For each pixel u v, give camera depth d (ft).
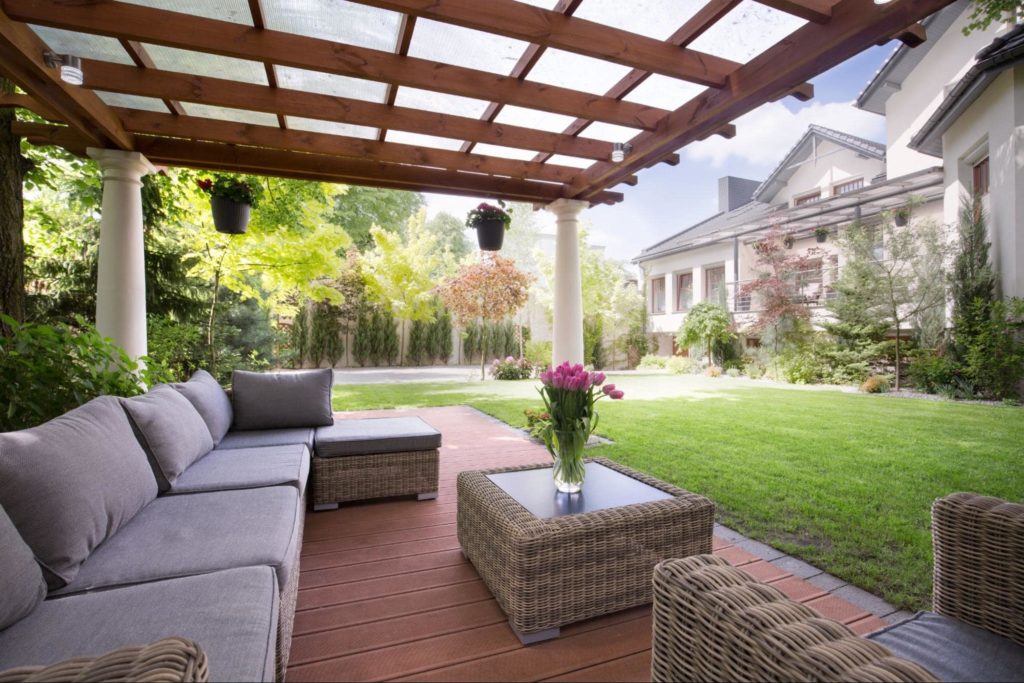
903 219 29.48
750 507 9.64
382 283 42.70
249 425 11.05
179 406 8.25
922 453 13.47
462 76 9.62
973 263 23.40
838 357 30.66
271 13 8.11
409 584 7.03
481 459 13.76
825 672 2.36
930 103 32.14
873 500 9.96
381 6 7.15
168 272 21.38
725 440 15.24
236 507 6.24
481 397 25.82
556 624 5.81
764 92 9.07
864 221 32.96
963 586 4.03
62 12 7.59
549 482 7.56
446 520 9.49
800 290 37.14
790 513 9.37
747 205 52.08
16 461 4.34
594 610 6.03
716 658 2.93
